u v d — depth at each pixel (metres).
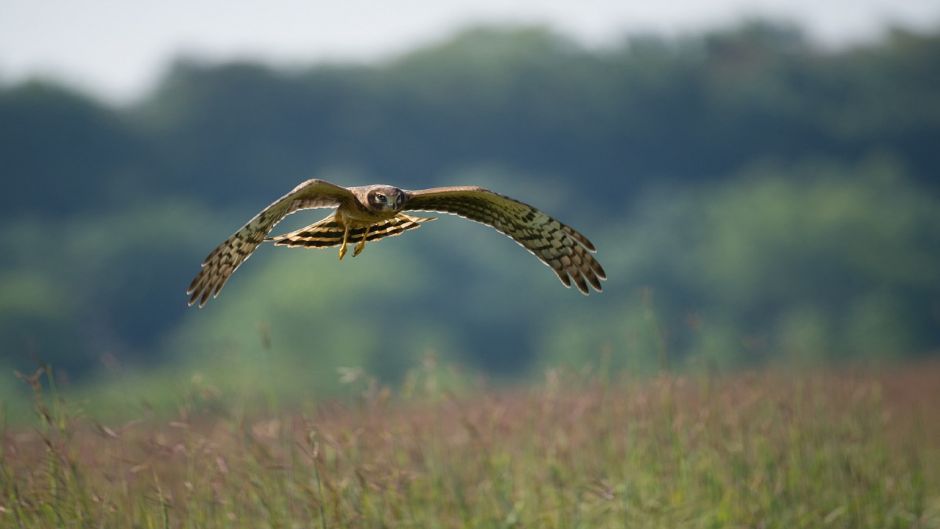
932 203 74.81
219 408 9.62
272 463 9.14
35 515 8.24
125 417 9.98
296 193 7.60
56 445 8.53
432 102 85.06
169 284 69.62
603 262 66.69
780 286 63.56
